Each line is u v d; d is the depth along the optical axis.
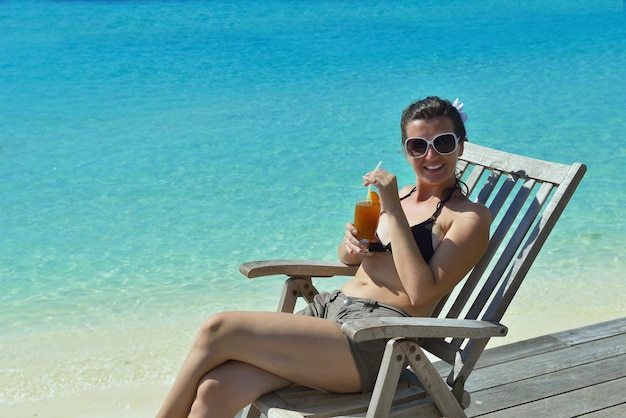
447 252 2.86
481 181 8.00
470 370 2.85
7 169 9.05
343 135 10.08
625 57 14.41
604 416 3.39
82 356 4.79
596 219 6.93
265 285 5.91
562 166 3.08
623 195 7.57
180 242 6.75
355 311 2.91
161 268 6.21
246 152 9.49
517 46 15.56
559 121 10.56
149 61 14.85
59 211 7.63
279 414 2.58
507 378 3.75
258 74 13.77
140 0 21.61
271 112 11.36
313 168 8.77
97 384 4.45
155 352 4.85
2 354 4.81
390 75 13.41
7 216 7.49
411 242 2.85
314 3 20.91
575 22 17.81
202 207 7.64
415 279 2.81
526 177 3.23
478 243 2.89
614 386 3.65
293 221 7.16
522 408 3.47
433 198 3.10
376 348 2.80
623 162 8.71
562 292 5.54
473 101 11.67
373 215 2.97
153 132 10.54
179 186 8.33
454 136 2.97
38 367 4.64
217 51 15.58
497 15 18.91
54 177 8.75
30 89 13.01
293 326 2.75
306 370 2.74
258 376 2.73
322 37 16.70
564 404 3.50
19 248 6.69
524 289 5.61
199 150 9.66
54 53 15.56
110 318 5.33
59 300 5.64
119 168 9.04
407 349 2.56
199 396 2.65
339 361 2.76
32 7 20.67
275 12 19.66
